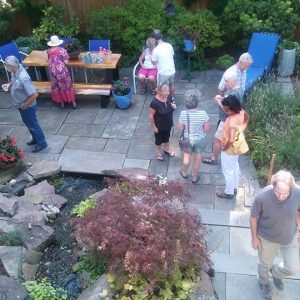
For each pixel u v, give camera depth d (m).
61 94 7.93
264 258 4.14
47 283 4.77
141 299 4.12
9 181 6.40
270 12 8.60
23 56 9.26
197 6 9.59
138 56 9.44
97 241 4.37
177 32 8.86
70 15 9.93
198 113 5.67
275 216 3.74
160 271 4.14
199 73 9.10
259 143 6.52
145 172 6.21
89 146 7.15
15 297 4.49
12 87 6.44
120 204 4.52
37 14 9.89
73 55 8.22
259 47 8.46
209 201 5.88
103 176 6.50
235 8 8.78
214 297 4.33
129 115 7.89
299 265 4.25
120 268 4.29
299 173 6.21
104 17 9.29
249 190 6.00
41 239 5.26
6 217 5.51
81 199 6.17
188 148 5.89
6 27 9.40
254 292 4.53
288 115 7.12
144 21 9.10
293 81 8.60
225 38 9.59
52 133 7.53
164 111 6.11
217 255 4.95
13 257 4.91
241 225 5.33
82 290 4.70
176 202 5.02
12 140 6.56
